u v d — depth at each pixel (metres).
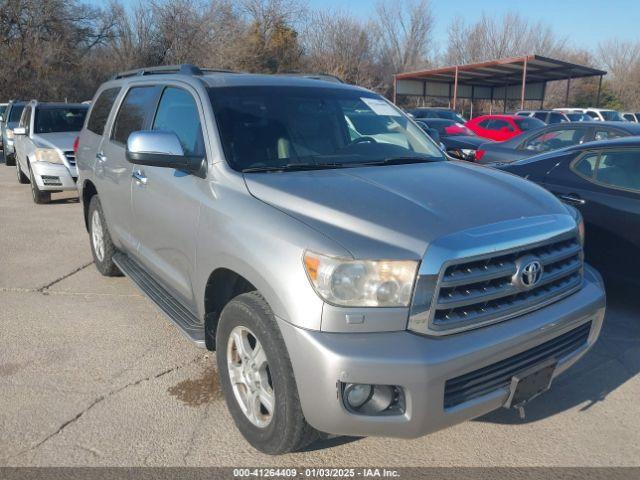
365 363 2.54
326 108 4.20
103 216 5.64
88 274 6.18
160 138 3.54
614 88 59.75
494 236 2.81
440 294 2.66
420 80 38.19
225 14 36.72
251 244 2.97
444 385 2.63
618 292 5.30
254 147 3.65
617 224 5.07
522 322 2.90
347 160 3.83
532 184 3.68
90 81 35.53
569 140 8.78
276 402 2.87
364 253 2.66
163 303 4.18
